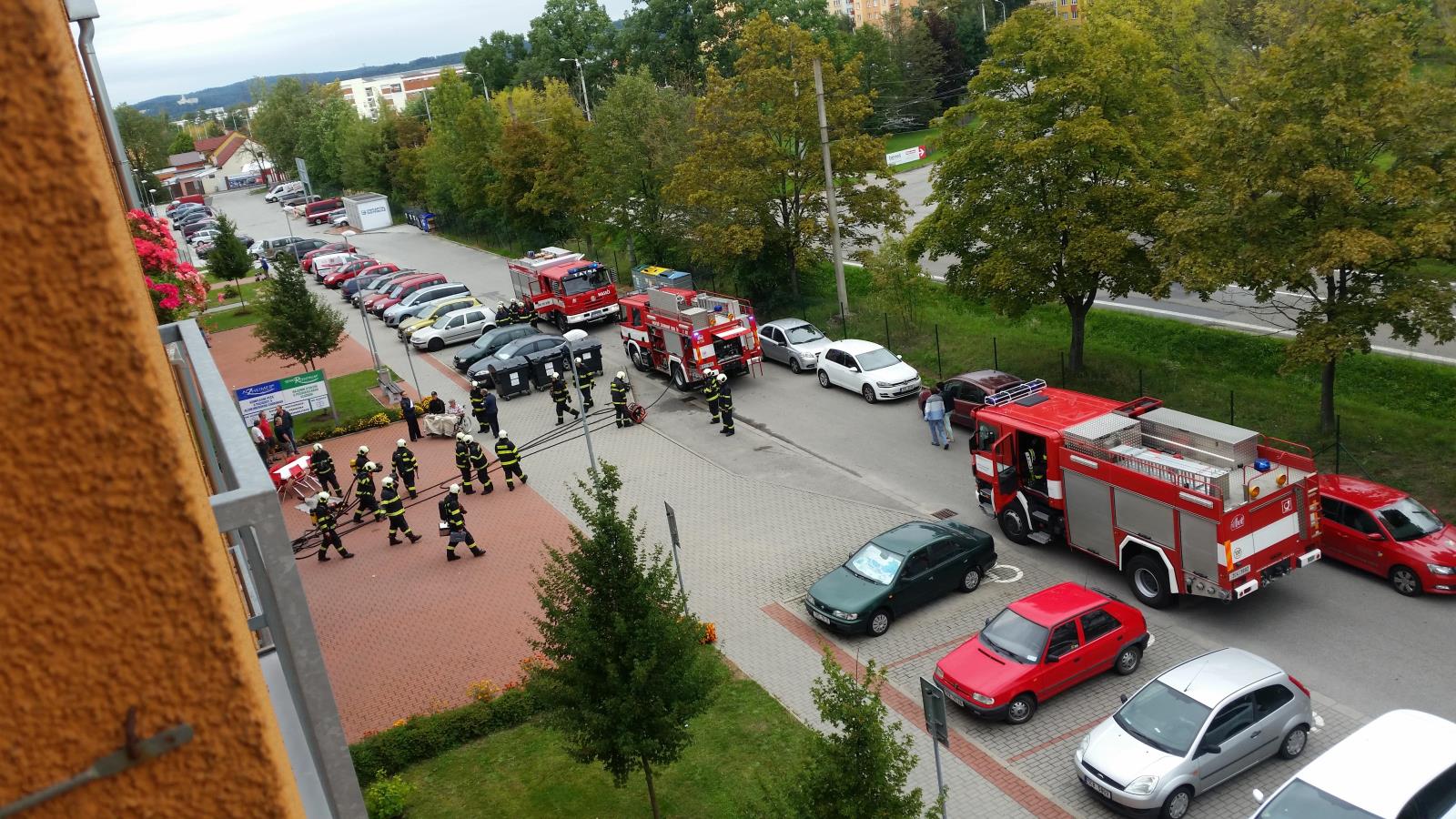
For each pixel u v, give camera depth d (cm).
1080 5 3884
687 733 1181
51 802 187
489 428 3003
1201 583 1560
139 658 190
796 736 1429
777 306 3756
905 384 2777
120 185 1838
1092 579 1797
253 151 12006
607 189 4356
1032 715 1455
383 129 8531
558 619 1147
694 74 8294
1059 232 2461
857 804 881
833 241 3322
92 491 183
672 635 1140
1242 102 2012
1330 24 1878
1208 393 2441
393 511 2269
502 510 2427
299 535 2417
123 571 187
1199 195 2162
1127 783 1199
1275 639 1558
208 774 199
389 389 3397
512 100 7500
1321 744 1321
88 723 189
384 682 1720
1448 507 1820
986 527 2034
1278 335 2634
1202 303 3025
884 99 7956
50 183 175
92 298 180
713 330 3014
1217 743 1228
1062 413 1869
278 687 474
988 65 2550
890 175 3419
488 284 5194
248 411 3014
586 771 1402
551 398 3228
